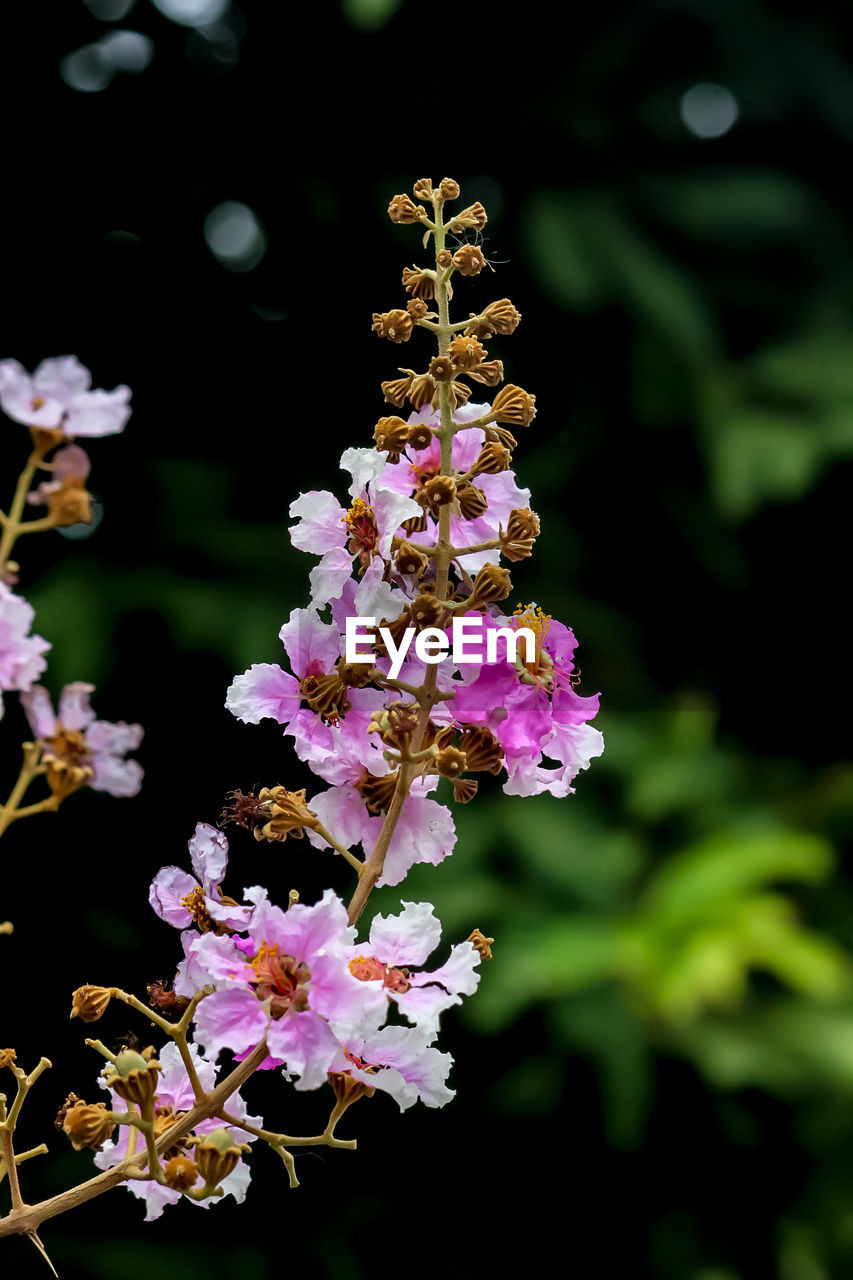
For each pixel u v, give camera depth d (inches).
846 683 246.4
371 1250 194.2
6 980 177.6
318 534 51.1
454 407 52.4
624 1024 178.7
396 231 200.8
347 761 50.9
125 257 199.8
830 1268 184.5
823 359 213.0
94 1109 44.8
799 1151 196.5
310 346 205.9
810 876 194.9
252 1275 180.4
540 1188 199.0
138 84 204.2
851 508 235.5
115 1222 182.1
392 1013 92.4
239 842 157.9
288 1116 189.5
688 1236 193.6
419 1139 197.5
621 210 214.2
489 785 202.5
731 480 199.0
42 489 38.9
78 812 182.7
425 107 211.9
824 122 229.8
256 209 205.6
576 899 192.2
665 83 224.7
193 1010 44.9
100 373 197.0
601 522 227.3
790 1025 187.3
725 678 245.0
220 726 187.0
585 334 213.2
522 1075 186.9
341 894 174.1
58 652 171.2
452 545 52.1
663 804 199.2
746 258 227.3
